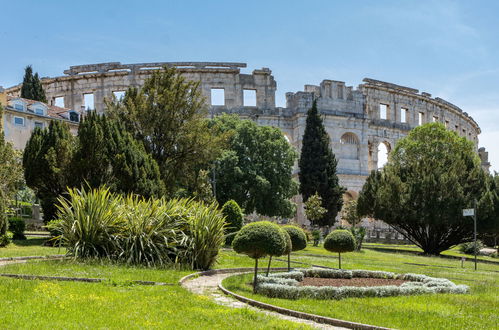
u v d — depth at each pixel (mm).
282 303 15398
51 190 37875
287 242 22422
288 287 17047
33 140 38250
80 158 35188
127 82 88312
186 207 26812
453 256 53875
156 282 18484
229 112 88500
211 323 12008
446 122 114938
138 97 44000
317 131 76500
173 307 13664
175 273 21688
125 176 34906
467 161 58750
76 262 22672
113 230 24562
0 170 42844
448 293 19078
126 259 23688
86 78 90000
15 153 50125
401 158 67750
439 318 13695
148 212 25219
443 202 51500
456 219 51312
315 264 31094
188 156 45469
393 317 13727
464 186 53094
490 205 50031
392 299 16875
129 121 44094
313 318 13398
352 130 93312
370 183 61156
